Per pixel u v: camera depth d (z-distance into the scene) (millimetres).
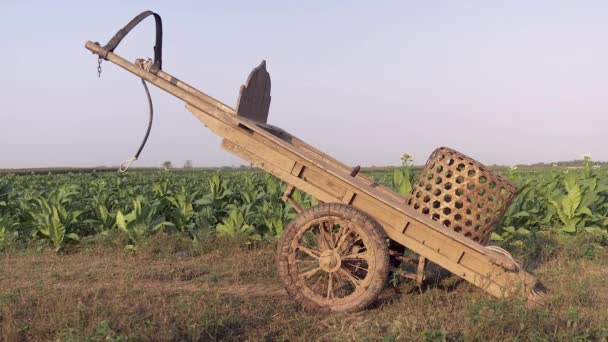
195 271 7035
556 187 12375
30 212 9398
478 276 5172
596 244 8383
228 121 5453
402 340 4340
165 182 12500
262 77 5953
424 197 5629
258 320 4992
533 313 4605
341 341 4410
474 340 4367
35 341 4438
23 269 7152
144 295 5621
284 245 5348
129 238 8609
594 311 5270
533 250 8000
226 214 10547
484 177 5426
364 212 5324
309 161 5344
